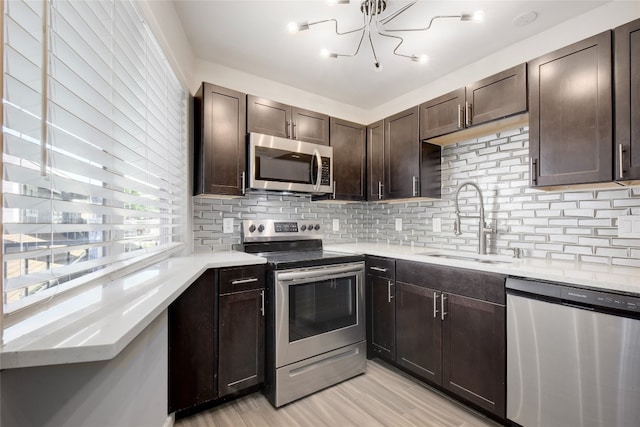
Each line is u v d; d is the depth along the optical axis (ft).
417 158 8.20
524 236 6.88
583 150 5.14
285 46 7.16
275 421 5.62
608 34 4.90
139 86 4.28
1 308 1.96
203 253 7.38
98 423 2.71
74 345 1.94
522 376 5.03
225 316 5.98
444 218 8.65
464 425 5.47
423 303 6.72
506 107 6.24
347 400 6.30
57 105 2.44
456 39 6.88
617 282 4.18
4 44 1.95
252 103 7.46
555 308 4.66
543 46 6.61
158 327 4.35
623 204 5.54
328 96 10.02
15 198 2.08
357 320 7.41
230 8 5.85
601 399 4.18
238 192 7.19
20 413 2.11
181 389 5.49
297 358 6.39
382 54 7.51
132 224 4.11
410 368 6.97
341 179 9.10
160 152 5.35
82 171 2.93
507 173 7.20
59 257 2.91
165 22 5.24
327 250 8.75
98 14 3.19
